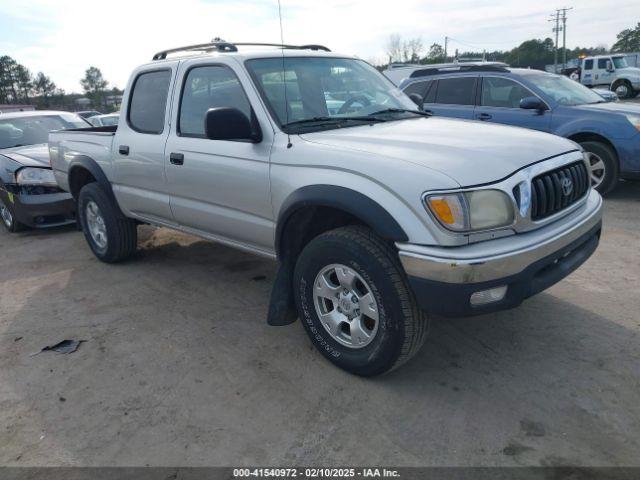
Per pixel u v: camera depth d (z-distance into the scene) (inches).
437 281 99.8
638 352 126.0
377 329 113.0
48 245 248.4
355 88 156.6
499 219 102.7
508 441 99.0
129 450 102.7
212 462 98.4
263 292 175.2
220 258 211.8
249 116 136.6
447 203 98.9
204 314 160.6
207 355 136.2
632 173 258.5
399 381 119.6
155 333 149.7
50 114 331.3
